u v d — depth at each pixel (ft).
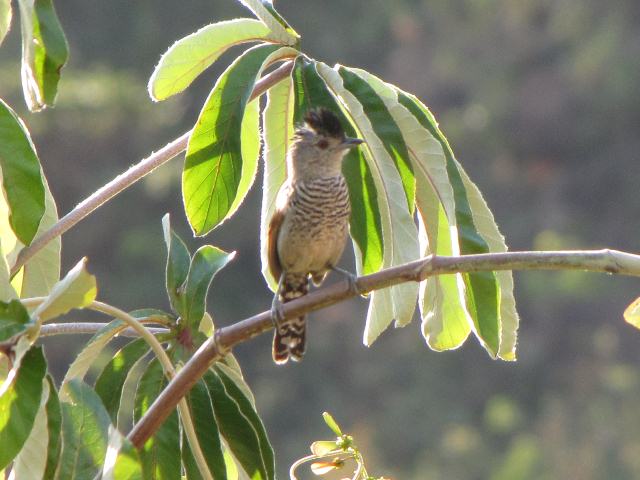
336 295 13.67
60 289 12.16
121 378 14.92
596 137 86.53
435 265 13.43
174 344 15.03
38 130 77.56
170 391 13.50
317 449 14.88
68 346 66.74
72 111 78.95
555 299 75.72
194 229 15.06
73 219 14.98
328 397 73.20
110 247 76.28
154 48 89.51
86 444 12.80
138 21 90.27
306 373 74.08
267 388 72.95
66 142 78.69
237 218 76.23
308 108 15.19
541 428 70.38
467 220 14.71
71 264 75.20
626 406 70.90
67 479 12.69
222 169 14.83
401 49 91.81
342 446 14.80
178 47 15.61
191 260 15.25
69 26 90.27
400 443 70.38
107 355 54.54
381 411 72.59
